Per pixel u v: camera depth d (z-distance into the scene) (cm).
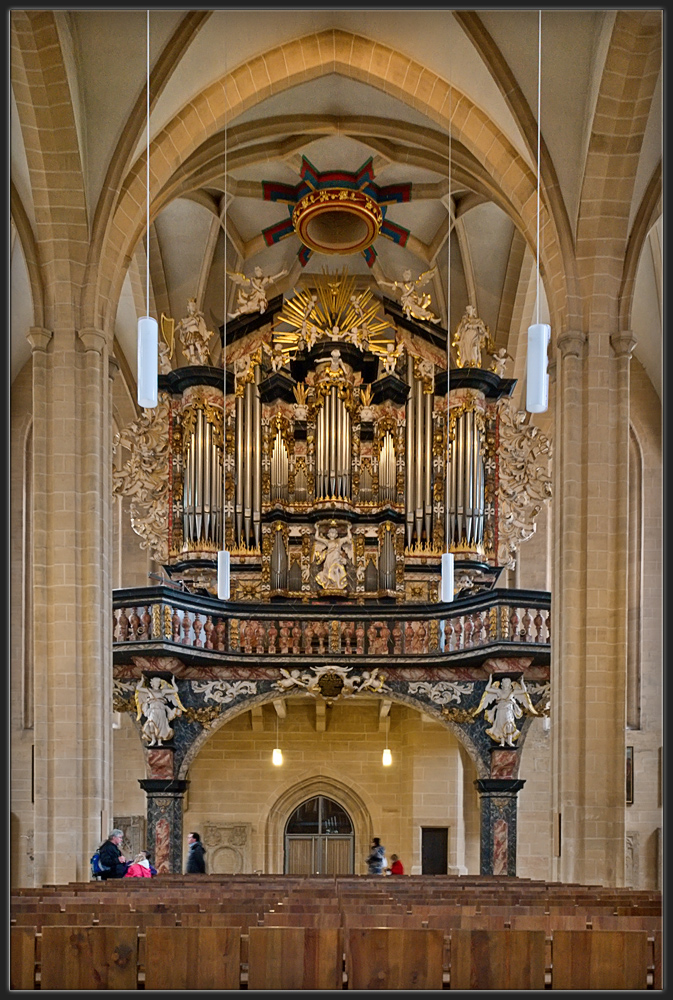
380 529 2562
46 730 1775
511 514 2578
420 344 2677
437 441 2617
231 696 2277
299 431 2625
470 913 1000
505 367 2808
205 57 1958
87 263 1897
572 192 1906
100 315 1909
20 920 896
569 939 821
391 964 796
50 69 1784
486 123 2020
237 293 2898
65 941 811
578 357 1870
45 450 1845
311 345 2648
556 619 1853
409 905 1007
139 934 830
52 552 1822
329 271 3008
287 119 2386
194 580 2517
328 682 2284
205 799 2764
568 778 1772
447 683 2283
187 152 2034
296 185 2697
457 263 2870
